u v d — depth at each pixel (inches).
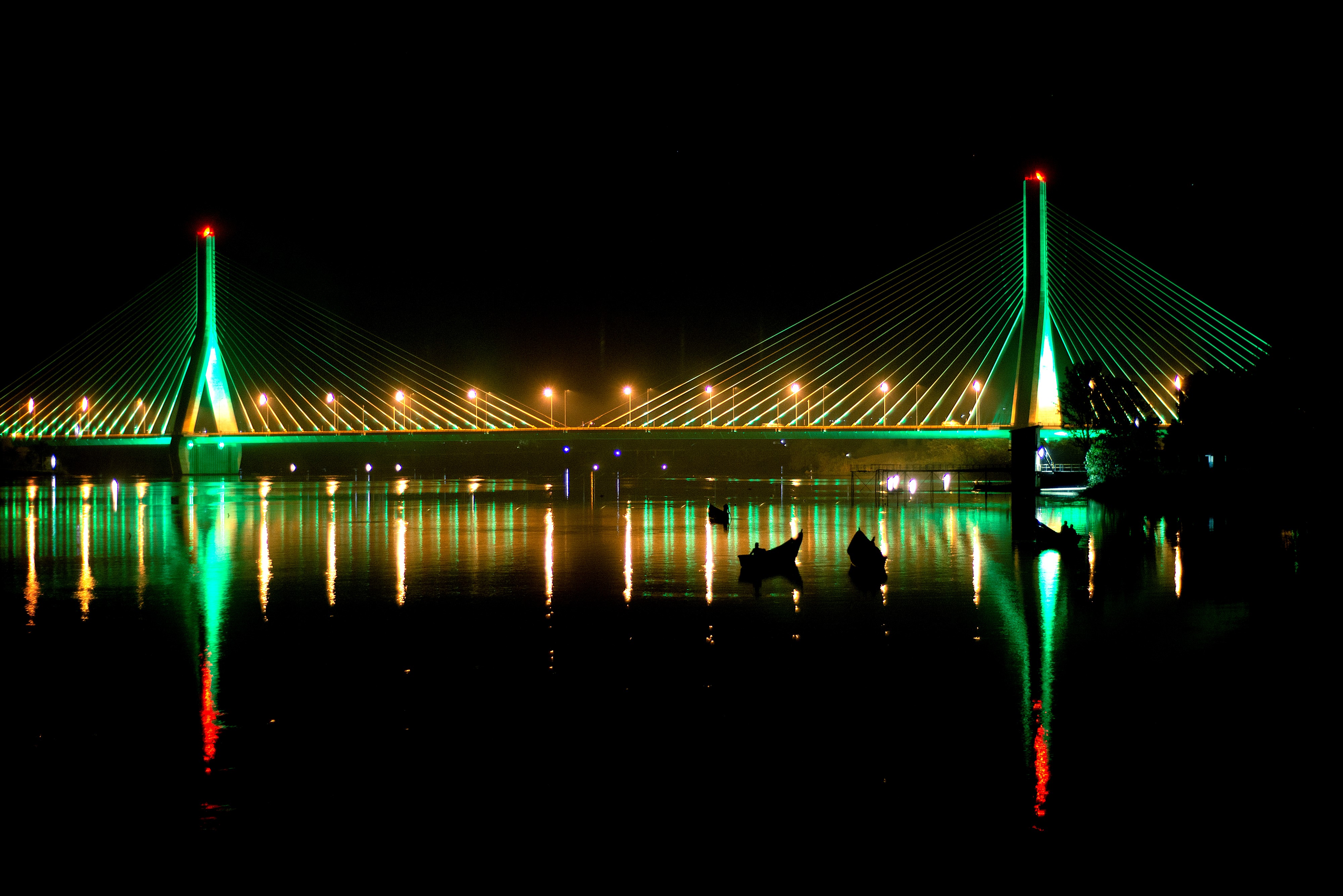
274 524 1747.0
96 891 323.9
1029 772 418.3
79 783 410.9
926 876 331.6
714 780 412.5
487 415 4207.7
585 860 342.3
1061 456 3287.4
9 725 486.3
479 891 323.0
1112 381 2652.6
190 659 628.7
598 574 1045.8
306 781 411.5
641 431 3629.4
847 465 4815.5
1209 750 443.8
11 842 357.4
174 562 1154.0
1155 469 2477.9
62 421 4220.0
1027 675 580.4
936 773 417.7
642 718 497.4
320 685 562.9
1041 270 3063.5
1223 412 2208.4
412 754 444.1
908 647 658.2
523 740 463.5
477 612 800.9
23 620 765.9
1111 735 465.7
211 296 4077.3
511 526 1722.4
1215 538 1366.9
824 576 1013.8
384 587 943.0
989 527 1626.5
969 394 3390.7
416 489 3565.5
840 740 460.8
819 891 322.7
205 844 354.9
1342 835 357.4
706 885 326.6
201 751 449.1
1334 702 518.6
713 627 733.3
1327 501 1785.2
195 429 3981.3
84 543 1387.8
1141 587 916.0
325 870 336.5
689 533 1560.0
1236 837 357.4
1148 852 346.6
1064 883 326.6
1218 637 684.7
